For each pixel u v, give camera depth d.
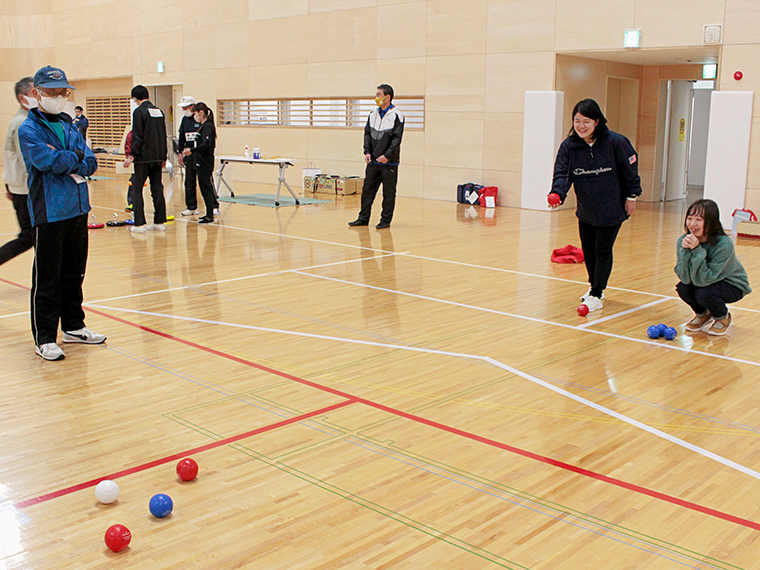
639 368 3.92
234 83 15.57
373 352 4.17
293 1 14.12
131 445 2.94
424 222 9.61
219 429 3.10
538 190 11.09
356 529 2.31
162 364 3.95
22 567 2.10
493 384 3.66
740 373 3.84
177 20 16.48
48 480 2.64
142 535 2.28
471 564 2.12
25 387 3.59
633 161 4.85
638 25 9.93
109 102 19.02
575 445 2.96
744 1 9.08
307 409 3.32
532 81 11.00
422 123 12.55
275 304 5.24
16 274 6.17
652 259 7.08
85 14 18.72
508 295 5.56
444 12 11.88
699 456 2.86
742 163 9.33
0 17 19.73
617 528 2.32
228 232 8.55
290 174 14.86
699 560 2.15
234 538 2.26
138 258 6.92
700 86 15.34
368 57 13.07
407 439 3.00
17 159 5.19
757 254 7.32
